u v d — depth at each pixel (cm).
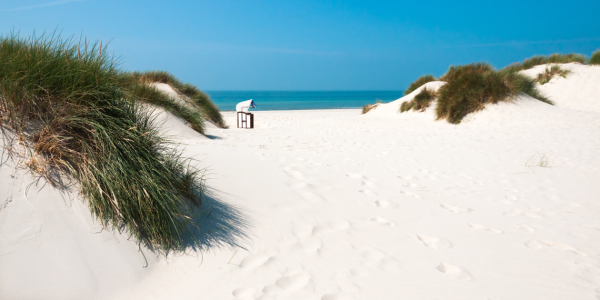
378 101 2209
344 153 688
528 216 379
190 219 279
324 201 384
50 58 271
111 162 247
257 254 265
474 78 1412
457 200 427
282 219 326
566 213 390
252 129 1182
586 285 247
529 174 549
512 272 262
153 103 766
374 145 806
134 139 271
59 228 213
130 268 220
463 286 241
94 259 212
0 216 201
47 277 192
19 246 196
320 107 4722
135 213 244
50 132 246
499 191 466
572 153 690
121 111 284
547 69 1912
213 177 387
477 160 647
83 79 272
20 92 245
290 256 268
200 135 776
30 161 232
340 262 265
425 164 611
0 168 219
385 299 222
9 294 179
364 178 493
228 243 271
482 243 310
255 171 438
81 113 260
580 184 496
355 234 316
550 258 286
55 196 225
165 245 247
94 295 198
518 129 1076
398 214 371
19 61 254
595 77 1753
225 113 2452
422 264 269
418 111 1603
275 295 219
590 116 1176
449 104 1381
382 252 286
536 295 234
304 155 627
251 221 311
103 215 233
